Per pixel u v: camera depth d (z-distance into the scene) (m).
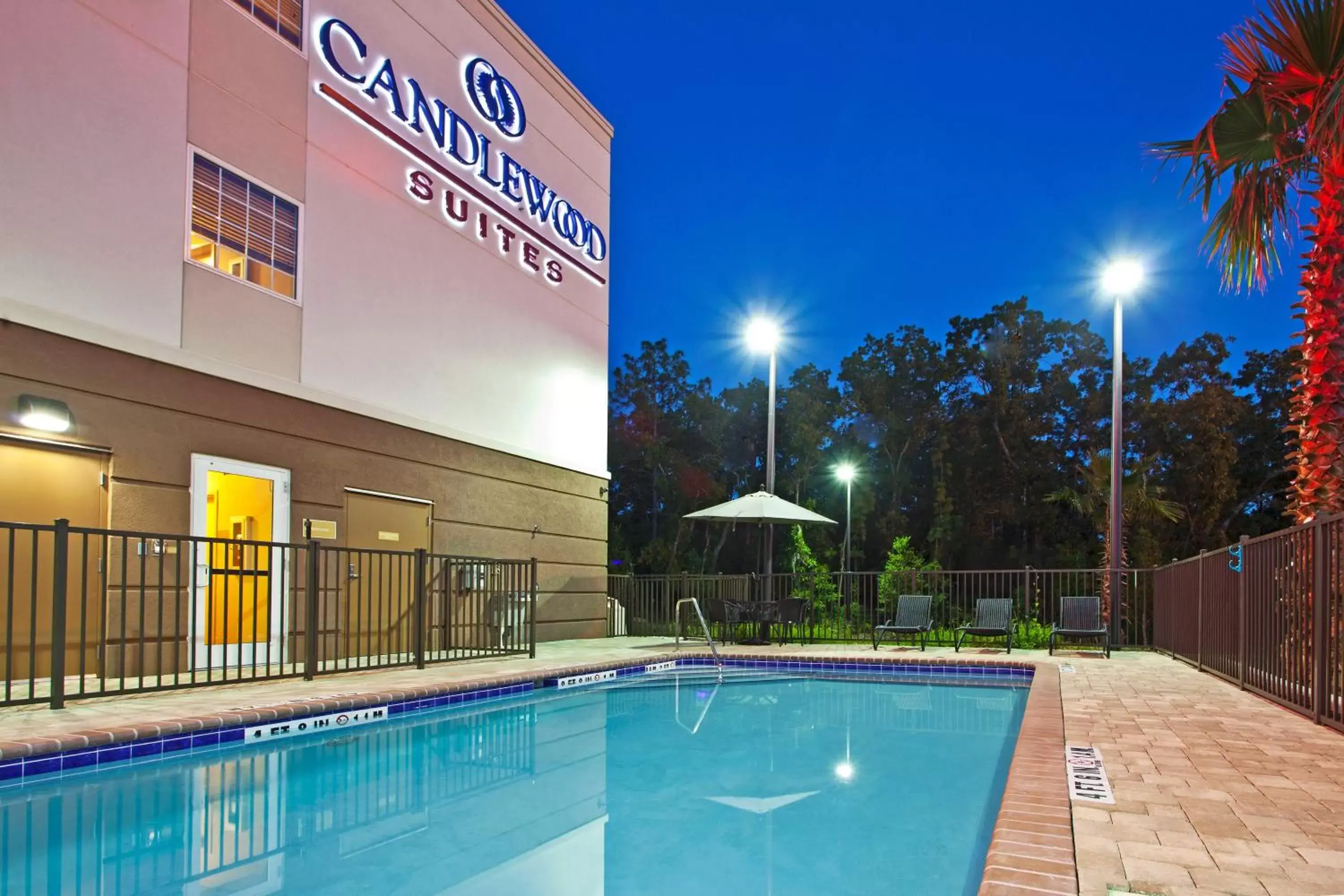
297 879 2.86
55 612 5.16
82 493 6.53
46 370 6.20
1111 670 8.62
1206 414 31.88
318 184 8.87
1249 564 6.75
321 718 5.64
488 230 11.82
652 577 15.47
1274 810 3.09
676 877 2.86
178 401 7.21
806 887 2.76
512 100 12.45
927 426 37.22
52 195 6.30
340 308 9.08
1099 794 3.33
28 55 6.20
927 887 2.76
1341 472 6.20
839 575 14.45
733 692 8.30
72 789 4.05
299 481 8.45
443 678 7.22
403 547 9.89
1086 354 35.53
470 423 11.21
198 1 7.61
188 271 7.37
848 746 5.38
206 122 7.64
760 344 14.33
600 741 5.57
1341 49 6.12
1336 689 4.91
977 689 8.55
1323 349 6.33
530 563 9.52
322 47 9.01
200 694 6.00
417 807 3.85
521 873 2.92
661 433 38.25
